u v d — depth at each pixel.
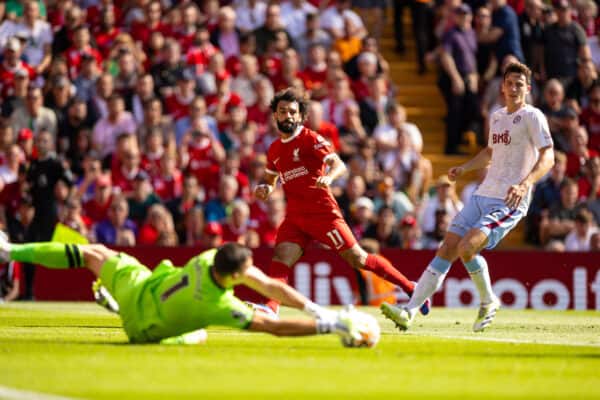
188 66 63.53
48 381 20.42
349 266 53.94
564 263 54.81
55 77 61.34
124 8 67.81
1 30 64.62
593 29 71.06
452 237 32.94
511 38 66.75
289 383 20.58
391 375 21.94
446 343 29.36
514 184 32.59
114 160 58.69
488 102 66.75
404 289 35.09
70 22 64.50
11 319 37.78
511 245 64.25
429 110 70.88
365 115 64.25
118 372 21.72
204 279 25.45
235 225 56.50
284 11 69.12
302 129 34.34
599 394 19.77
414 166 62.00
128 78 62.91
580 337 32.62
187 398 18.73
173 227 57.53
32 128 59.78
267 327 25.67
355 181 58.19
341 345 27.88
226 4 69.69
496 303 33.94
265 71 65.31
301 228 34.62
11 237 55.78
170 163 58.91
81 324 35.44
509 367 23.64
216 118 62.22
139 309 26.66
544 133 32.16
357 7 73.44
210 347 26.73
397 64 72.62
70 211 54.38
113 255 27.56
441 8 71.06
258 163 58.97
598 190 61.66
